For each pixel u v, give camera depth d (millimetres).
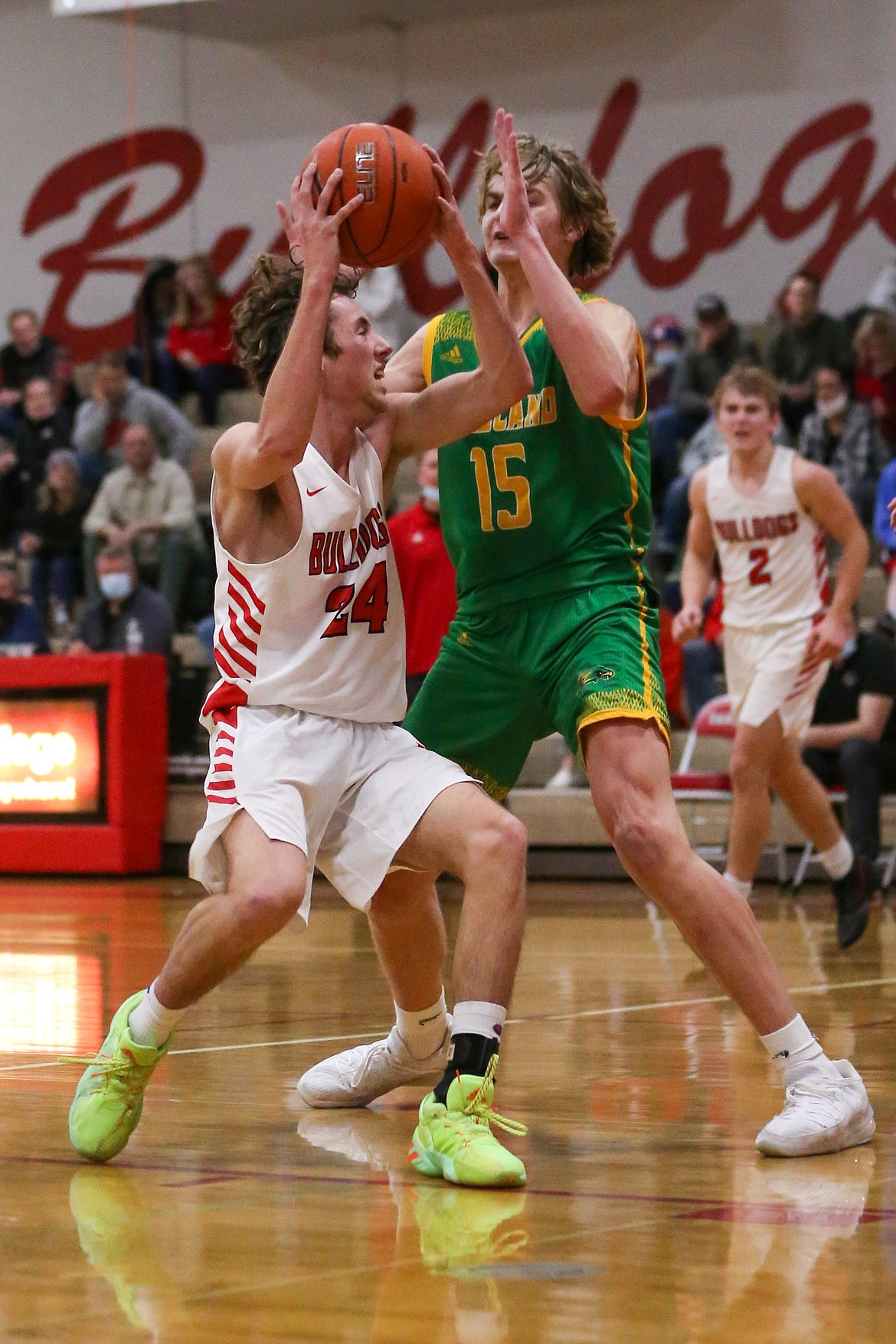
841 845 10883
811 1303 3422
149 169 25859
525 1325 3281
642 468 5809
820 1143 4930
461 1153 4539
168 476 20578
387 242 5035
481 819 4922
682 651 17891
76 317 26141
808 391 19922
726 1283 3570
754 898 14992
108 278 25984
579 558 5633
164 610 19203
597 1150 5012
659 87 23047
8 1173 4727
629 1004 8359
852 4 21953
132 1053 4816
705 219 22766
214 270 25531
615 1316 3336
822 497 11086
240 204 25547
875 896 15148
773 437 19891
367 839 5074
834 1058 6512
